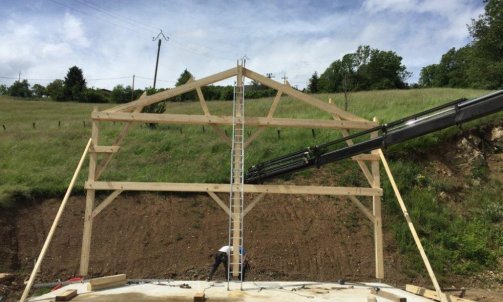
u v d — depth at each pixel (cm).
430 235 1432
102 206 1143
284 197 1555
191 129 2231
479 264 1348
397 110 2600
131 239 1356
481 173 1678
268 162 1228
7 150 1892
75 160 1792
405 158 1738
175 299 942
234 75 1233
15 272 1220
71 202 1458
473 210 1546
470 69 4831
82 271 1116
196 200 1502
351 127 1239
